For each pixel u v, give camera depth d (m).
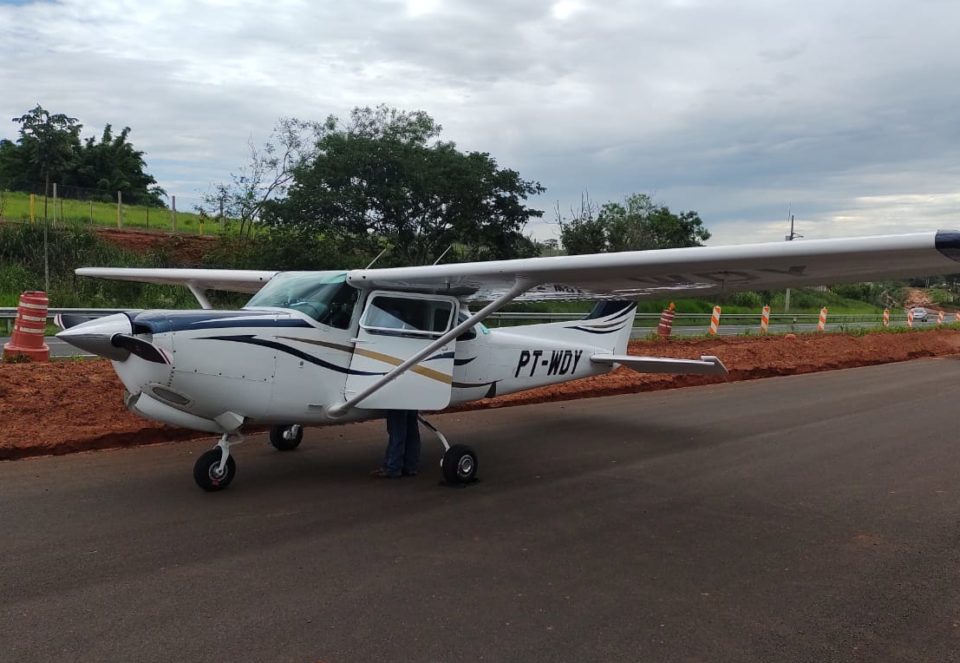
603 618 3.75
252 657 3.25
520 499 6.03
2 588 3.93
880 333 26.42
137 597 3.86
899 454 7.95
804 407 11.10
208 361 5.43
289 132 26.86
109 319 5.26
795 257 4.92
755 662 3.32
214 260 24.09
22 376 9.09
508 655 3.32
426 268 6.02
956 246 4.33
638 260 5.41
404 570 4.36
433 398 6.62
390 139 24.30
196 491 5.93
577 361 8.72
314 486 6.22
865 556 4.81
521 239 26.50
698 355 16.58
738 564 4.62
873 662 3.36
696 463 7.44
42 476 6.20
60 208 27.05
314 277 6.44
